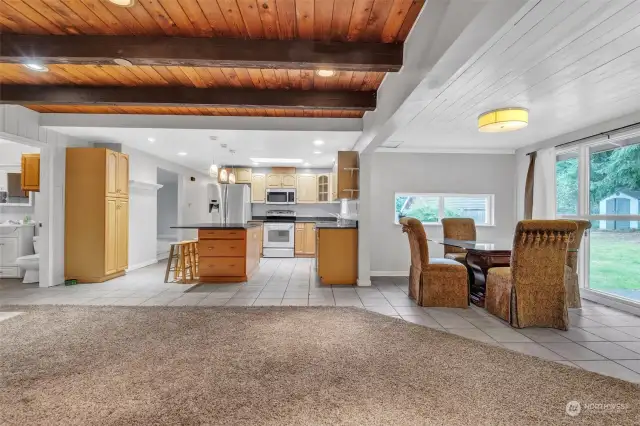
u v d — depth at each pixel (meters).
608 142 3.97
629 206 4.03
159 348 2.48
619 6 1.68
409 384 1.97
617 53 2.23
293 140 4.88
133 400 1.78
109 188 4.78
